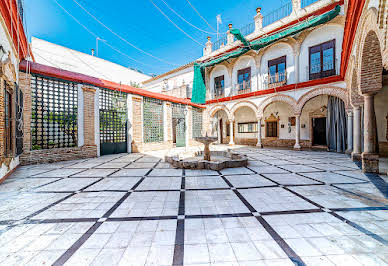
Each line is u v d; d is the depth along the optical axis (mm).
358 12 3773
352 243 1823
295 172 4969
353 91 6211
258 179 4297
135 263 1550
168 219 2359
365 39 3742
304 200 2973
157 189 3602
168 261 1575
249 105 12359
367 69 4367
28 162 6121
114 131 9258
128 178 4449
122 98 9531
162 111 11922
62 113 7141
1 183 4012
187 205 2816
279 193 3324
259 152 9469
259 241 1869
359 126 6352
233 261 1574
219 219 2354
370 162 4707
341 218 2350
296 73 10211
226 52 13570
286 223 2232
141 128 10320
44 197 3166
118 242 1859
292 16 10102
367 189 3479
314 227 2135
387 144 7680
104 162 6762
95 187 3736
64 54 14211
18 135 5309
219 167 5293
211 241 1873
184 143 13828
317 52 9602
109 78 17938
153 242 1859
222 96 14508
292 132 11891
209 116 15055
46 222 2281
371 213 2482
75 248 1760
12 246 1788
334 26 8945
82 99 7688
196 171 5195
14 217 2410
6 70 4188
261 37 11414
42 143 6629
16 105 5074
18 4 4426
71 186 3811
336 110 9516
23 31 5426
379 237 1924
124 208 2711
